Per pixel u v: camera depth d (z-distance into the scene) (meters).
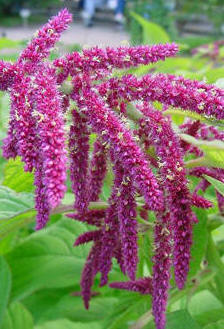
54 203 0.21
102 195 0.41
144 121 0.29
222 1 2.59
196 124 0.34
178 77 0.29
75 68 0.28
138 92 0.28
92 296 0.43
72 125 0.27
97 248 0.35
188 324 0.36
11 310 0.44
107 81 0.28
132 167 0.25
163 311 0.28
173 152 0.28
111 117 0.26
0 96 0.42
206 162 0.32
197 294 0.45
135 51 0.28
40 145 0.24
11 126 0.27
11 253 0.46
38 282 0.44
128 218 0.26
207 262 0.38
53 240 0.46
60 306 0.46
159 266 0.28
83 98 0.27
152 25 0.72
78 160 0.27
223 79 0.41
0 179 0.45
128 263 0.26
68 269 0.45
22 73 0.27
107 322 0.39
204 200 0.28
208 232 0.37
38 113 0.24
